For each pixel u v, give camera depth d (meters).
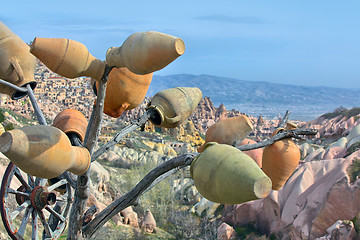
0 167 28.94
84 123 5.18
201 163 3.20
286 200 46.12
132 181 56.31
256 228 47.03
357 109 93.50
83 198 4.43
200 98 4.93
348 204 39.50
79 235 4.52
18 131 2.97
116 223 41.75
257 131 147.62
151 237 41.38
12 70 4.49
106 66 3.72
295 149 4.51
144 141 103.25
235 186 2.96
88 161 3.70
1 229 22.02
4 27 4.45
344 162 43.44
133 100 4.88
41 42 3.55
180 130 128.75
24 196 5.11
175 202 55.62
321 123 98.94
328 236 38.19
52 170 3.18
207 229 46.66
